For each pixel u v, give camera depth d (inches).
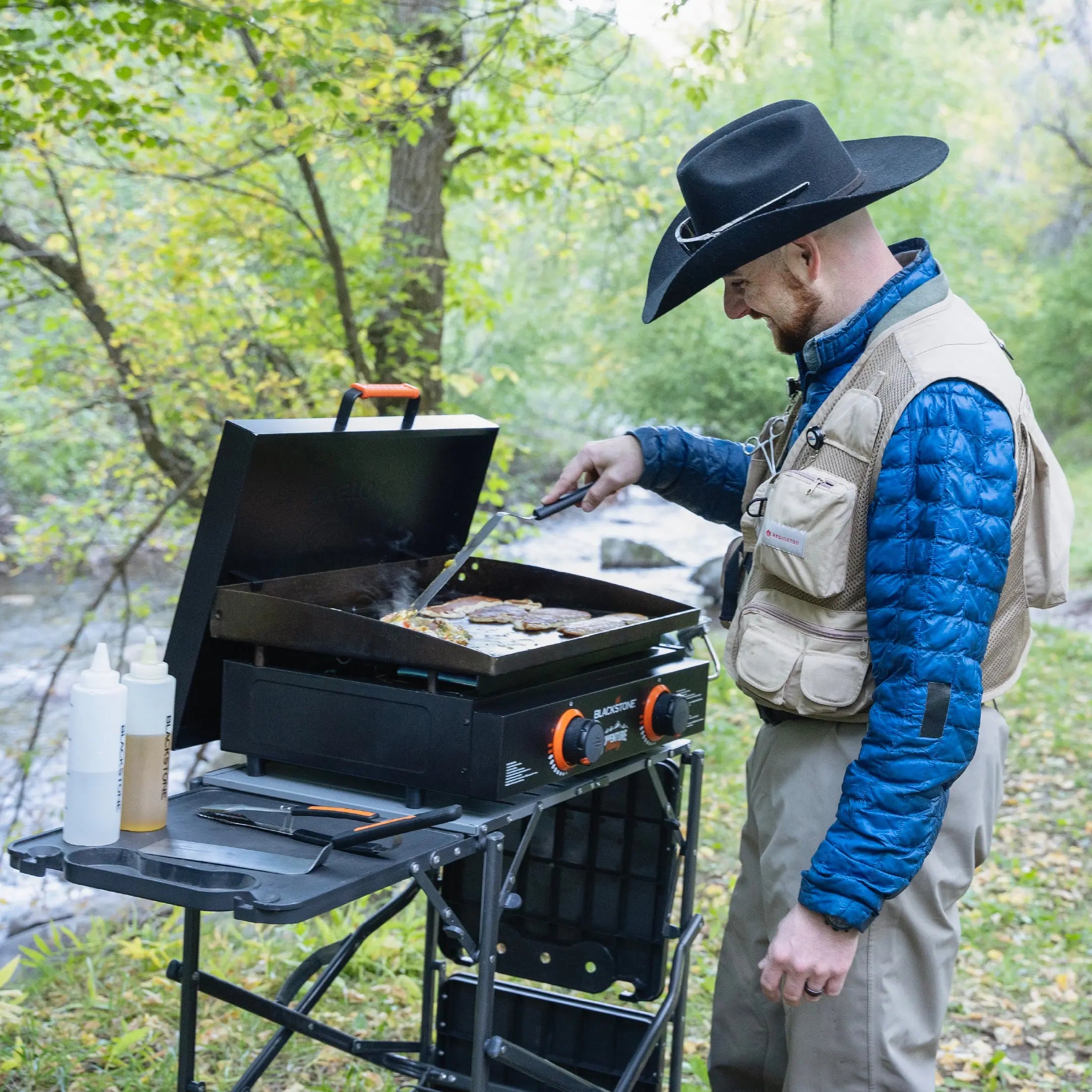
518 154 248.5
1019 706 274.5
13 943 155.3
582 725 68.4
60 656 313.3
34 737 233.5
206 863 59.0
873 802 61.3
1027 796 211.3
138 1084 102.2
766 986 64.4
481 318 268.2
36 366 237.9
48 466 320.5
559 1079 72.9
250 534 72.8
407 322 241.3
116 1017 114.0
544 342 547.2
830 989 63.2
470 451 91.4
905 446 63.9
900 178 67.6
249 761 72.9
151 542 257.0
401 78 204.7
